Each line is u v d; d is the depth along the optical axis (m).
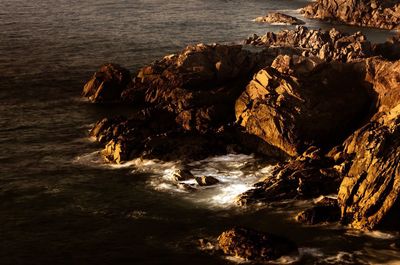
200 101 71.12
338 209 49.16
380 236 46.28
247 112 66.19
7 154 63.91
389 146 48.75
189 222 49.22
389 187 47.22
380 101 64.25
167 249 45.31
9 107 80.19
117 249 45.53
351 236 46.34
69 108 80.25
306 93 64.50
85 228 48.56
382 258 43.50
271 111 63.19
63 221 49.69
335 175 53.81
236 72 79.19
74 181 57.19
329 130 63.34
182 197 53.53
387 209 46.78
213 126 67.25
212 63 80.25
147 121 68.69
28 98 84.62
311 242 45.62
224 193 54.12
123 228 48.50
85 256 44.69
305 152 59.66
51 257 44.56
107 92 83.12
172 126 67.94
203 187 55.25
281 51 93.19
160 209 51.47
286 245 44.16
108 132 67.88
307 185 52.84
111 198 53.62
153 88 81.38
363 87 66.94
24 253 45.03
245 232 44.97
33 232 47.97
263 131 63.34
